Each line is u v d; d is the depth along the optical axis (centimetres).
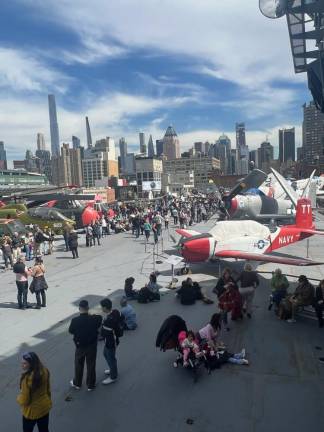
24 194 3102
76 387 696
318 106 898
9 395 686
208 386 696
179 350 769
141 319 1042
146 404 646
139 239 2578
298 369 749
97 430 581
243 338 899
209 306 1137
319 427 572
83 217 2797
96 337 681
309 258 1756
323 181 4647
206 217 3669
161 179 13262
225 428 576
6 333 975
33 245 2069
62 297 1285
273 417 599
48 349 876
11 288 1426
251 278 1021
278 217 2675
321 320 953
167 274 1559
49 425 595
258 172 2722
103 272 1639
